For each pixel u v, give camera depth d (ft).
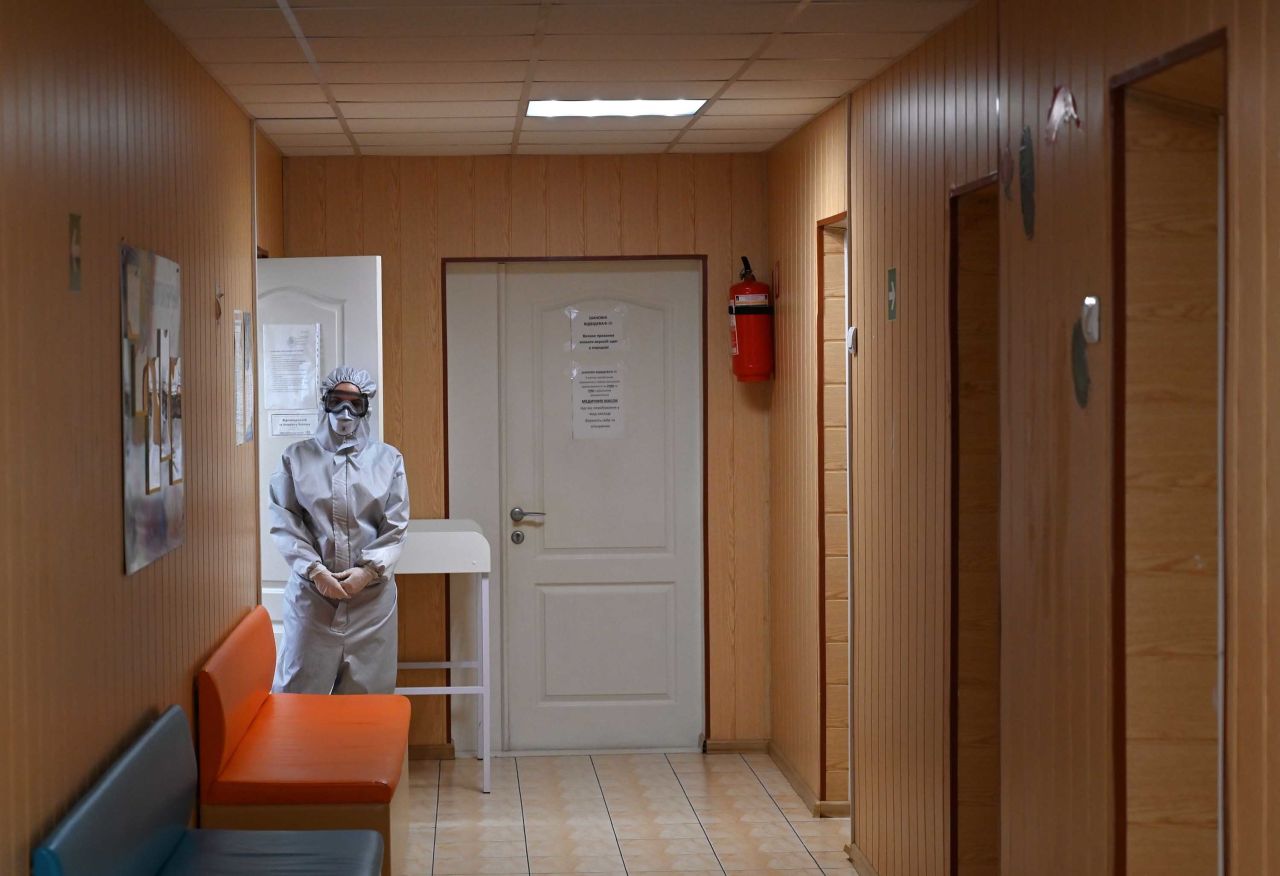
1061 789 10.14
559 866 16.11
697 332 21.40
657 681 21.63
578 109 17.02
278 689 18.11
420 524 20.12
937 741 13.08
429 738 21.01
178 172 13.06
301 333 18.65
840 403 17.70
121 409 10.66
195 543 13.55
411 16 12.28
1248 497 7.33
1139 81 8.69
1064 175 9.93
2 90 7.98
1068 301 9.89
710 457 21.16
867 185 15.53
